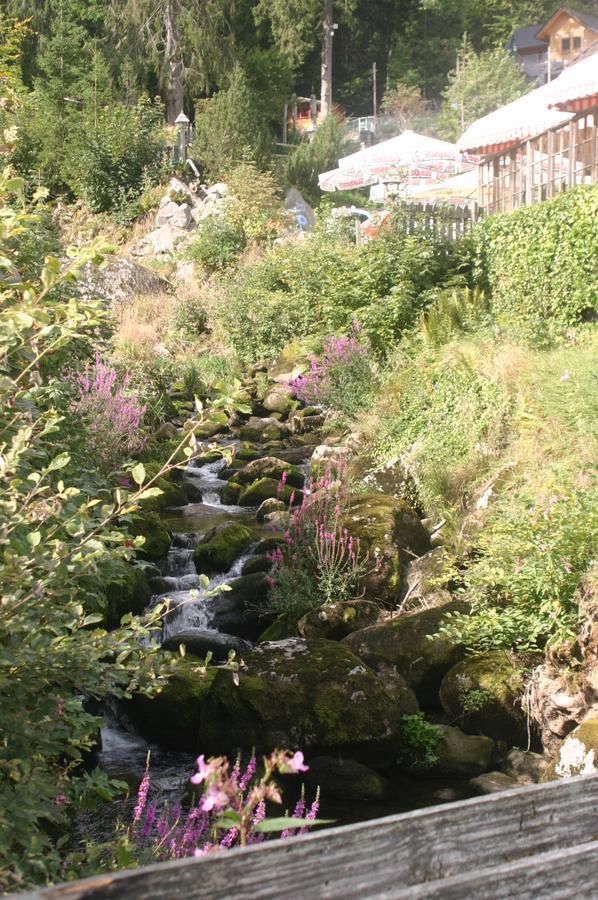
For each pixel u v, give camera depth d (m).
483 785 5.75
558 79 16.19
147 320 19.98
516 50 52.84
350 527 8.75
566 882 1.26
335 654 6.39
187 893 1.08
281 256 20.06
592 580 6.16
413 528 9.13
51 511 3.00
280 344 17.77
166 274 23.59
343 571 8.48
